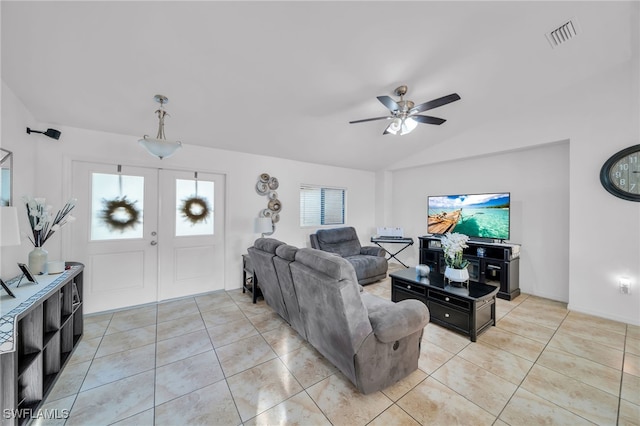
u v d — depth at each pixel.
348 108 3.00
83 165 2.93
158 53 1.95
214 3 1.62
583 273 2.96
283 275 2.21
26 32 1.67
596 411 1.56
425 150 4.61
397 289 3.11
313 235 4.42
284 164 4.44
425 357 2.13
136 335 2.50
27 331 1.57
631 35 2.35
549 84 2.98
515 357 2.12
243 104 2.75
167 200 3.42
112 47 1.85
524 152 3.67
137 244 3.23
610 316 2.80
